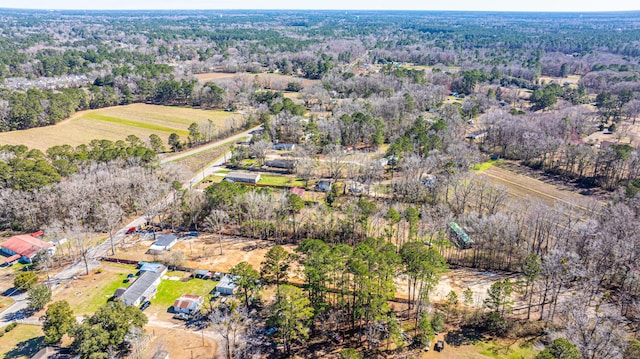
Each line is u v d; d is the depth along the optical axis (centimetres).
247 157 18488
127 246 11794
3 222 12531
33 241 11394
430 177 15400
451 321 8788
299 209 12812
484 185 13562
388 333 8144
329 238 11750
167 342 8256
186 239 12231
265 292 9712
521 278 10162
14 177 12706
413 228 11281
